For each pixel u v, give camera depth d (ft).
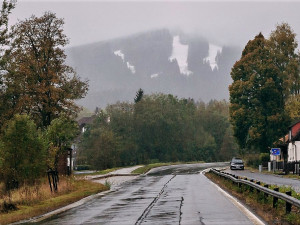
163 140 614.34
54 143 151.33
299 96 378.32
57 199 122.62
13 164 140.87
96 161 521.24
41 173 146.72
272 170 301.02
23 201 114.93
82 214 90.58
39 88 249.34
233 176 151.43
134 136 593.42
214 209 89.92
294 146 325.01
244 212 83.76
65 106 261.85
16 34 218.38
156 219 77.41
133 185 189.98
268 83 352.28
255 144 364.99
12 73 221.05
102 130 572.51
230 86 370.53
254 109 360.69
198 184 180.55
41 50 255.70
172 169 378.53
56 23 260.62
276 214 77.92
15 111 235.61
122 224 72.95
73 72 268.00
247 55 371.35
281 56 380.99
